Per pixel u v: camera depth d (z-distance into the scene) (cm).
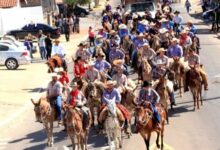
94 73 2292
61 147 2059
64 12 7756
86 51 2862
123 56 2933
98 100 2148
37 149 2073
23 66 4147
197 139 2053
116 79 2173
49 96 2092
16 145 2161
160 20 4150
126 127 1992
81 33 6394
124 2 5841
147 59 2873
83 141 1897
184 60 2803
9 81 3494
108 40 3344
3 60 3997
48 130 2077
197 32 5788
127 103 2133
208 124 2258
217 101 2659
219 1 7031
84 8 8775
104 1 10619
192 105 2595
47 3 7462
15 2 6512
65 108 1898
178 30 4425
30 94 3097
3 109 2767
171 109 2517
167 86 2416
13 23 6006
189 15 7888
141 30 4041
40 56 4544
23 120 2561
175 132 2152
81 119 1845
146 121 1767
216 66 3609
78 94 1959
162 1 7006
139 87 2906
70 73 3669
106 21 4838
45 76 3675
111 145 1927
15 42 4275
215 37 5331
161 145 1902
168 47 3134
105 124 1861
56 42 3091
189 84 2488
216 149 1927
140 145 1998
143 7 5488
